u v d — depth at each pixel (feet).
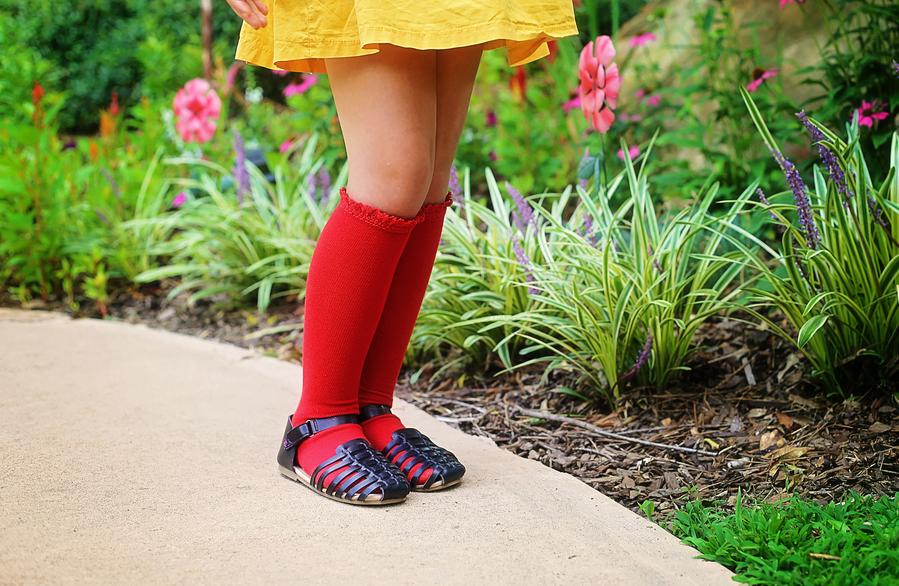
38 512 4.99
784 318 7.49
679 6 12.14
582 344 6.99
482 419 6.95
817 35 10.41
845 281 6.25
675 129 11.37
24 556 4.44
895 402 6.12
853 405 6.23
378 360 5.67
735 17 11.20
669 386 7.00
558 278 7.34
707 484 5.67
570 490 5.48
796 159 9.86
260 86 23.06
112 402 7.03
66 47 26.78
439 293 7.97
